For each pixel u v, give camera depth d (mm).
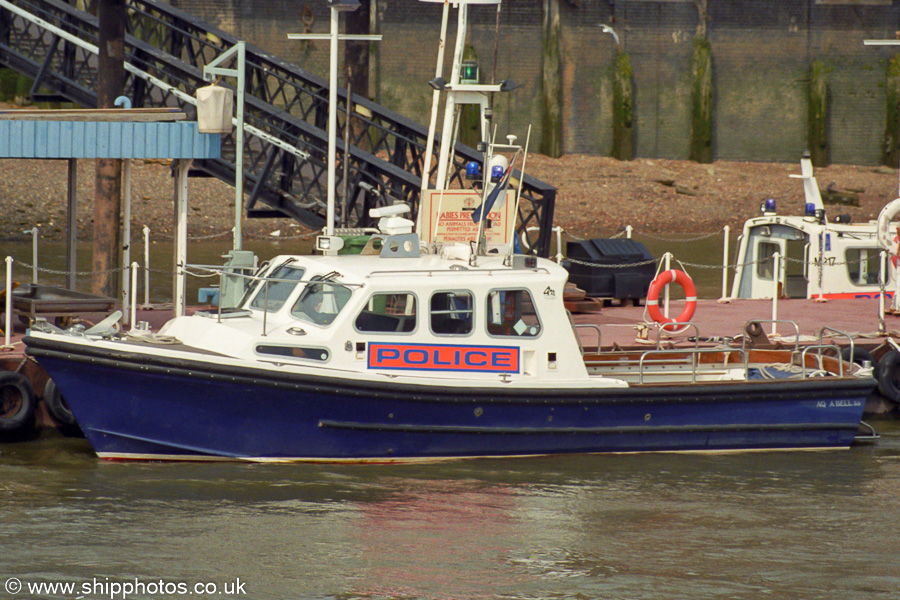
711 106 199000
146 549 33094
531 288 41594
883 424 54188
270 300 42219
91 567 31703
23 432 45594
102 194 62375
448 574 31797
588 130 197125
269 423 39781
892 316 68625
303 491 38219
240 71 55688
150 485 38469
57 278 87438
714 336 58031
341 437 40438
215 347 39750
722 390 43938
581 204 167625
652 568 32688
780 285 78562
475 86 49594
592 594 30688
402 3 186375
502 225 47938
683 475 41750
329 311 40406
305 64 184750
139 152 52031
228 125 52875
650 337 58219
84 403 39156
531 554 33438
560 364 42031
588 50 195375
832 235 76250
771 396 44562
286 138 76375
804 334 60812
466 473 40688
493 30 190375
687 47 198375
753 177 192125
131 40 77625
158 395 38938
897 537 35750
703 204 173125
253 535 34312
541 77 191875
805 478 42031
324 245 43875
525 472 41156
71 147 51000
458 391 40281
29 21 83188
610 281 72375
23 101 161875
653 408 43344
